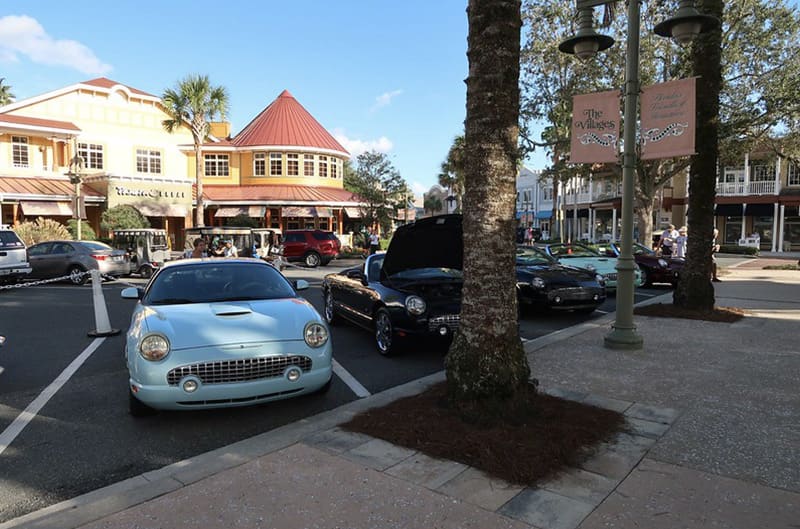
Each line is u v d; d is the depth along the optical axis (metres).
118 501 3.27
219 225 35.66
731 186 35.16
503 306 4.39
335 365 6.96
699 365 6.34
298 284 6.78
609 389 5.43
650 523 2.99
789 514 3.06
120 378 6.30
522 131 18.62
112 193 28.75
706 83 9.48
